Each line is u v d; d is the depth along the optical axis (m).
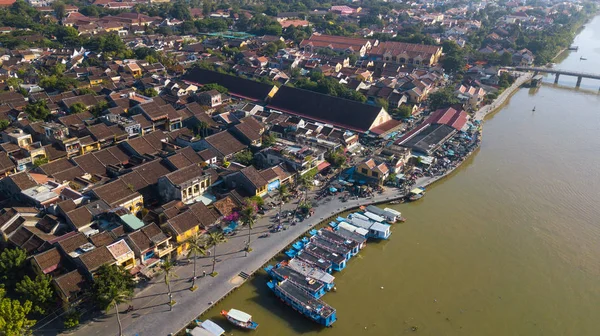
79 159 128.50
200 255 101.88
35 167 125.38
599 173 150.12
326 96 186.62
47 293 81.38
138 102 174.25
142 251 92.50
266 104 199.50
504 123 196.12
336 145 146.62
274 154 135.88
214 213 109.50
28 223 98.62
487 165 154.88
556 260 107.50
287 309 89.75
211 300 89.62
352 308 91.19
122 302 84.19
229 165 135.75
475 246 111.88
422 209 127.25
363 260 106.00
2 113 162.88
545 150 168.00
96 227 100.69
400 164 141.75
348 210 123.75
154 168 126.31
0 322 70.19
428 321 88.94
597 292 97.94
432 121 178.88
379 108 174.12
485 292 97.06
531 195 135.62
